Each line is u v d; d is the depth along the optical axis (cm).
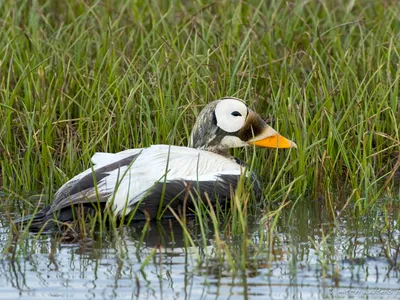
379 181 1353
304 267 1006
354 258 1034
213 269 997
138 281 955
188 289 946
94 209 1151
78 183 1155
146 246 1075
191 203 1192
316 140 1325
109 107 1435
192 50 1573
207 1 1800
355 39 1683
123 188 1155
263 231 1105
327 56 1555
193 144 1306
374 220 1178
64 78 1466
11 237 1079
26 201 1235
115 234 1079
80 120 1384
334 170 1351
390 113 1412
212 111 1295
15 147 1395
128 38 1630
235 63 1483
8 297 930
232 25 1634
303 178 1297
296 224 1168
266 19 1697
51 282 966
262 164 1360
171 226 1098
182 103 1435
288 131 1387
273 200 1273
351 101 1381
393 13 1662
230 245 1075
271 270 995
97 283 963
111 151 1374
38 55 1532
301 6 1719
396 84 1430
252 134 1293
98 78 1443
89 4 1766
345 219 1185
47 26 1698
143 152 1212
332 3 1803
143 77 1487
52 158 1377
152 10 1745
